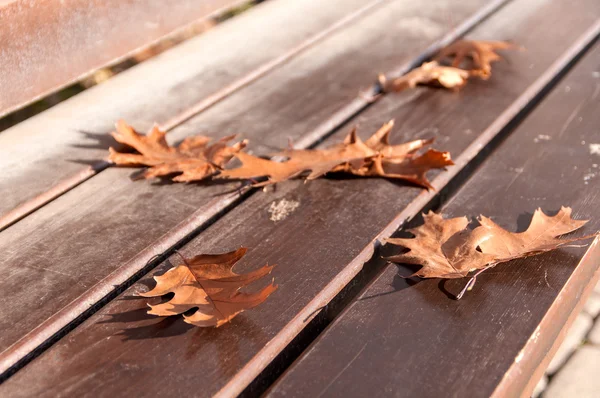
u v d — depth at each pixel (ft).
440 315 4.04
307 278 4.15
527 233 4.27
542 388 4.87
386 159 4.63
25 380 3.88
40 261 4.22
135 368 3.91
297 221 4.36
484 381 3.89
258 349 3.94
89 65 4.78
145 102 5.01
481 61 5.19
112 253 4.25
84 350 3.95
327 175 4.57
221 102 5.02
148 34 4.97
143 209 4.43
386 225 4.34
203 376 3.89
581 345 5.04
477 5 5.80
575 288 4.20
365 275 4.28
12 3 4.49
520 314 4.04
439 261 4.17
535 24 5.60
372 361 3.93
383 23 5.63
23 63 4.57
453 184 4.70
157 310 4.00
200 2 5.15
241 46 5.40
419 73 5.07
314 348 3.96
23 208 4.44
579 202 4.45
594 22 5.61
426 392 3.86
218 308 4.01
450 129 4.83
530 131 4.79
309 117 4.91
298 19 5.64
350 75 5.18
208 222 4.43
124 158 4.62
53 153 4.71
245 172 4.50
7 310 4.06
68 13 4.66
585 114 4.89
